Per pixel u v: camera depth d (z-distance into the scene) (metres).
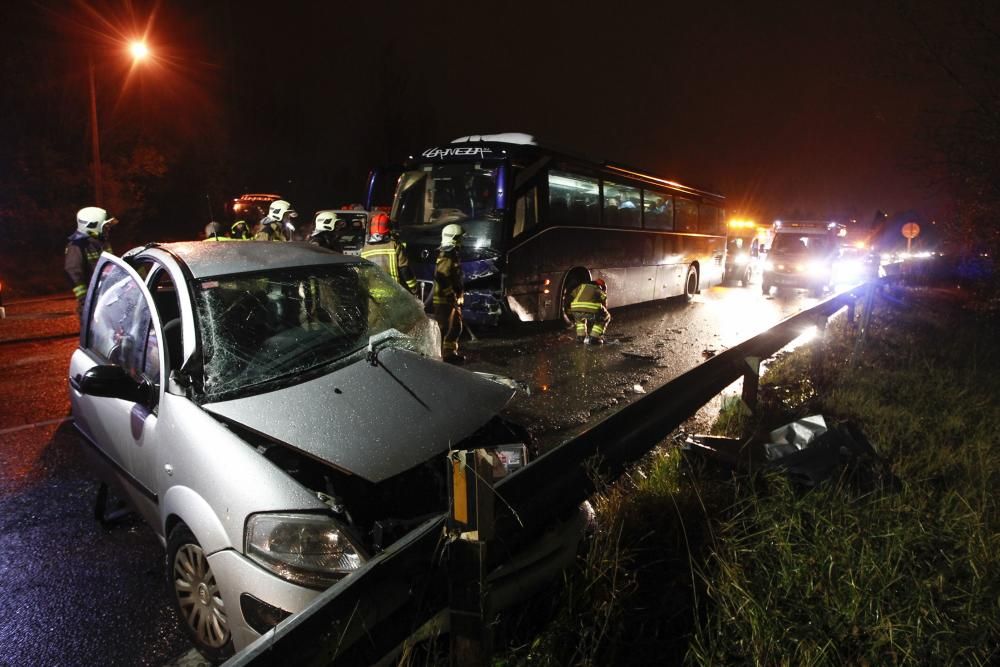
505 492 2.35
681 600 3.05
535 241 10.02
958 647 2.62
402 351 3.67
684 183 15.88
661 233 14.40
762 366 8.34
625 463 3.37
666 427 3.91
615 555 3.09
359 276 4.26
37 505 4.29
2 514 4.15
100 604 3.22
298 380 3.25
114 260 4.23
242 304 3.58
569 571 2.98
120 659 2.84
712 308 15.18
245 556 2.49
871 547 3.23
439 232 9.77
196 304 3.41
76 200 22.30
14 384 7.32
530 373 7.99
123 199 24.09
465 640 2.10
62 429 5.77
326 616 1.77
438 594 2.22
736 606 2.82
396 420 3.06
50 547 3.76
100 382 3.21
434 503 2.96
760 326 12.24
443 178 9.91
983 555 3.22
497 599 2.59
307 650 1.72
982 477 4.27
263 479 2.59
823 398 6.33
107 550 3.74
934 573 3.11
